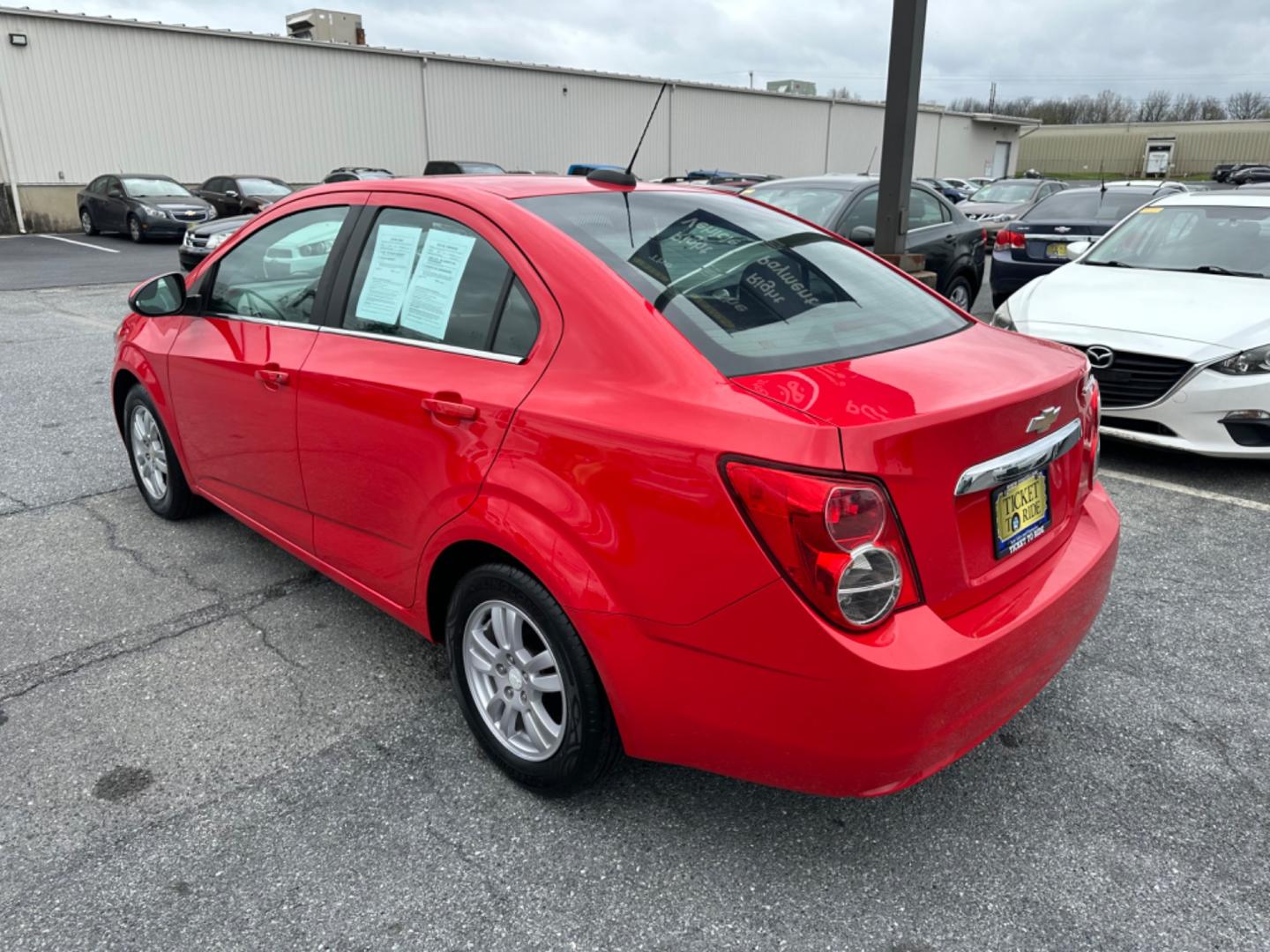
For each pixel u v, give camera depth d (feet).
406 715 9.41
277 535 11.09
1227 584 12.33
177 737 8.98
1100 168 201.05
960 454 6.44
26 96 70.90
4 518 14.19
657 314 7.18
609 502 6.73
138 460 14.14
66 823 7.79
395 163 93.40
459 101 96.58
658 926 6.80
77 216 74.84
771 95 127.24
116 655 10.43
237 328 11.02
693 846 7.61
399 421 8.43
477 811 8.01
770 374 6.82
